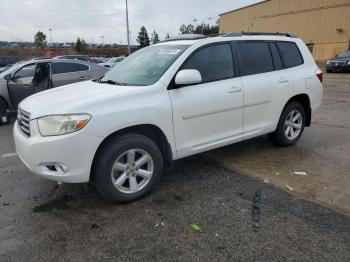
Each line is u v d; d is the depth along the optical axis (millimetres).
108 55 63031
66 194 4141
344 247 3021
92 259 2924
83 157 3488
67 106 3525
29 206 3857
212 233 3266
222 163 5105
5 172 4906
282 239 3150
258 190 4172
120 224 3451
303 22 37469
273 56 5305
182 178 4566
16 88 8195
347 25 33031
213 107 4402
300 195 4020
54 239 3209
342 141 6160
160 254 2977
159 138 4148
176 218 3547
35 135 3561
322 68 29141
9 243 3152
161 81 4027
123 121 3650
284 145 5758
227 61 4691
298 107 5699
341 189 4168
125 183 3904
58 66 8672
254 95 4879
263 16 42875
